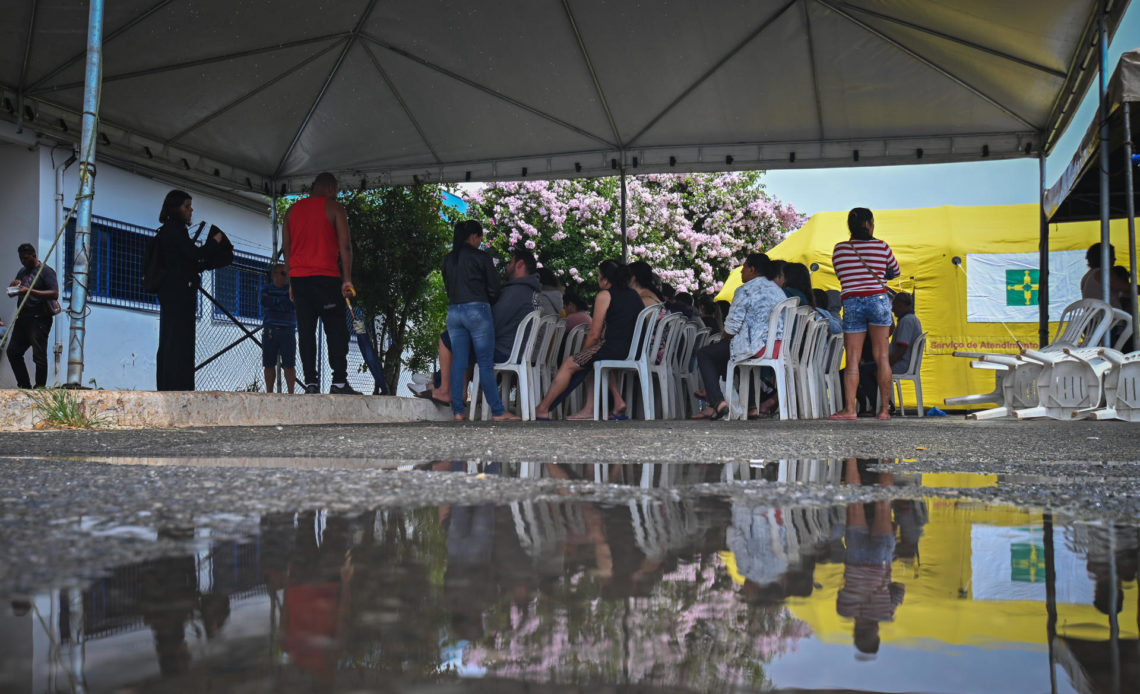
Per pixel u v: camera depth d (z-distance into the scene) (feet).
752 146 30.40
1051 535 2.39
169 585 1.61
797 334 22.06
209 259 17.85
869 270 20.11
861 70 25.95
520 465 5.43
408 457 6.53
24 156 28.91
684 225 54.95
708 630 1.26
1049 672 1.04
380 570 1.78
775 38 24.84
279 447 8.15
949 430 12.80
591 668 1.07
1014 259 36.55
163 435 11.00
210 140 29.78
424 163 32.76
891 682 0.99
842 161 30.04
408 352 38.52
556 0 23.70
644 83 27.25
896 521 2.70
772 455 6.75
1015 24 21.74
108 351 31.60
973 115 27.63
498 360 19.92
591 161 31.42
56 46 23.09
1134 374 16.74
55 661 1.07
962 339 36.88
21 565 1.82
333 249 18.75
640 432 11.91
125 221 32.50
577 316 24.44
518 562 1.89
